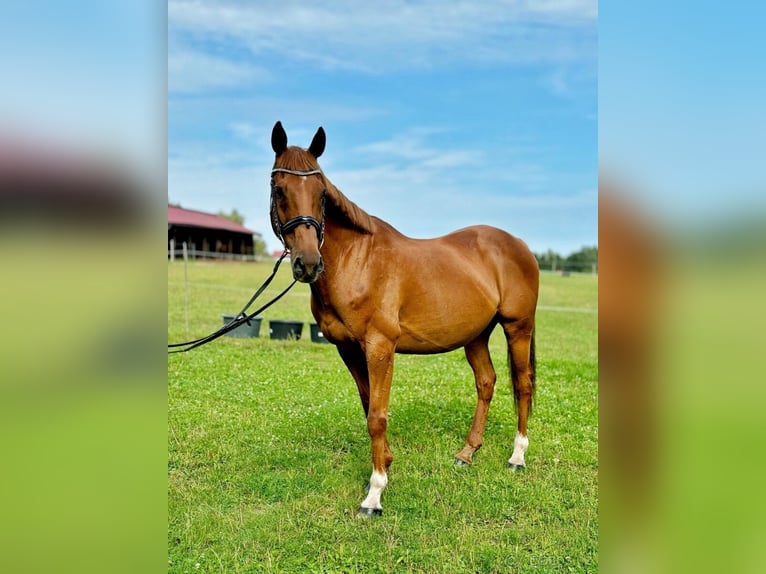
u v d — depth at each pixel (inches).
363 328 147.1
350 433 204.2
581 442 198.1
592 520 141.6
